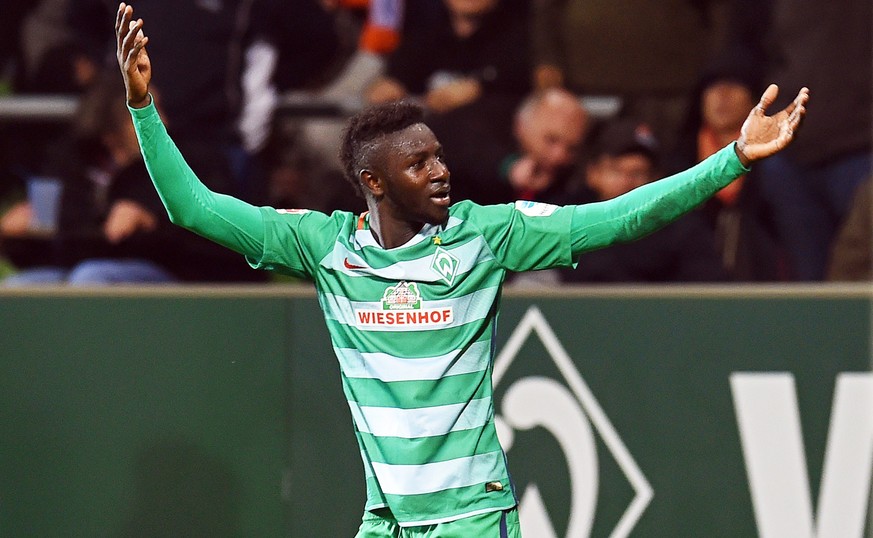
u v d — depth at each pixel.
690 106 20.83
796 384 16.44
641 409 16.56
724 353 16.50
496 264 11.73
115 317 16.83
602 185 19.73
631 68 21.75
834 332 16.41
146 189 19.55
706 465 16.52
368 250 11.78
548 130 19.80
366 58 22.11
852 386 16.36
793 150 20.36
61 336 16.84
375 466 11.76
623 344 16.58
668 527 16.56
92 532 16.80
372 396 11.73
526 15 21.70
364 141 11.54
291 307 16.83
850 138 20.25
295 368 16.80
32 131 21.62
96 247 19.73
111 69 20.16
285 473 16.78
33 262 20.53
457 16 21.50
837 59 20.34
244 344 16.83
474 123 20.41
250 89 20.92
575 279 19.20
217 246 19.66
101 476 16.81
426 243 11.65
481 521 11.59
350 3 22.83
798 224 20.17
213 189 19.81
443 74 21.61
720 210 19.72
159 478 16.80
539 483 16.66
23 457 16.86
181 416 16.81
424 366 11.56
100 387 16.83
